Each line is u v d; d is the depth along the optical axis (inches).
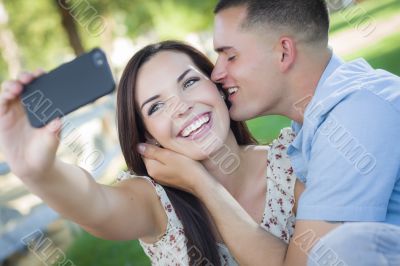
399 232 81.7
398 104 88.0
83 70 71.2
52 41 622.2
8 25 599.2
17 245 203.0
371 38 470.3
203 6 719.7
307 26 100.3
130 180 101.2
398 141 86.8
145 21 659.4
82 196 81.7
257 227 94.6
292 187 106.3
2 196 269.1
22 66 625.0
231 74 102.6
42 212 225.9
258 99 103.3
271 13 98.9
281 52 100.6
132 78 101.9
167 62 100.9
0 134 70.9
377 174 86.2
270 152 108.9
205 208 104.7
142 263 178.1
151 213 99.8
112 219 89.6
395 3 633.6
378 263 80.0
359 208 86.7
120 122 105.5
